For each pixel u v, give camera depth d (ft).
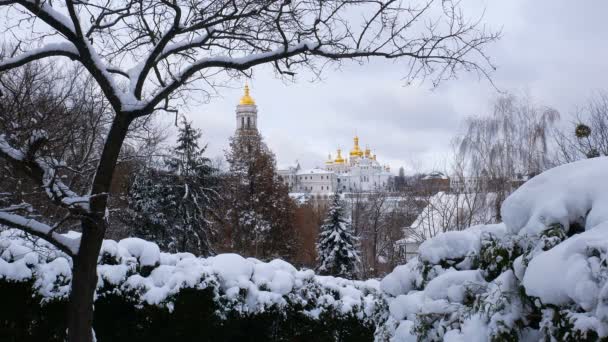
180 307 29.43
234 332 30.89
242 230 109.70
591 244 10.41
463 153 80.38
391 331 16.63
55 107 34.71
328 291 37.45
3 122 23.85
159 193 90.53
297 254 129.29
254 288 32.48
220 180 102.53
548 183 13.42
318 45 21.12
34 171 20.31
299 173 443.32
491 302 12.46
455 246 16.76
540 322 11.34
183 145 94.22
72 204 19.06
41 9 18.61
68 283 28.55
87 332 19.63
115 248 29.96
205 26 20.53
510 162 75.15
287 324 33.19
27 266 28.60
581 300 10.09
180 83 20.40
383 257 132.26
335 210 109.29
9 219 19.69
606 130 61.26
